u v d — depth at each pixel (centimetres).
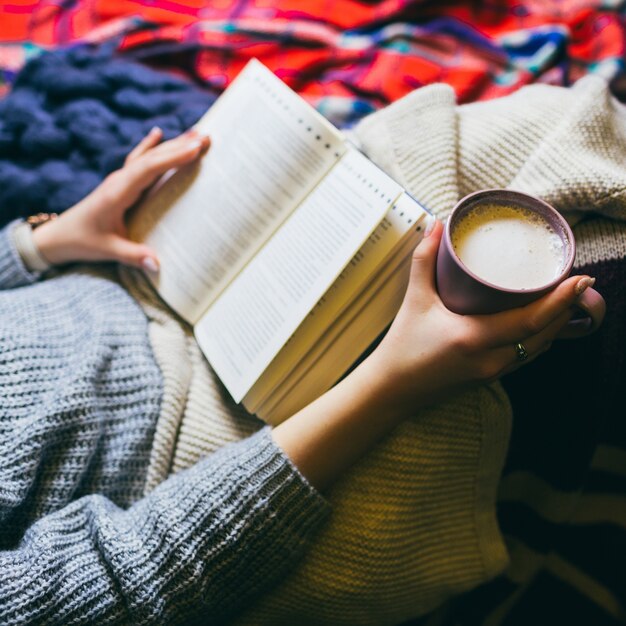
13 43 109
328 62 102
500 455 68
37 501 62
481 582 73
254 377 64
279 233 67
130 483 69
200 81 103
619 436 79
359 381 59
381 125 76
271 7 107
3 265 80
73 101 94
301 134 67
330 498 63
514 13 104
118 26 105
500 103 75
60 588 54
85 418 63
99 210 77
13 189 88
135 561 56
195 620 58
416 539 67
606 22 99
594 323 53
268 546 58
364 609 66
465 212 53
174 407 71
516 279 51
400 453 63
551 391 67
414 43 101
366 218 61
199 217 74
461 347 54
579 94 70
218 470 60
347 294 62
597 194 62
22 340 65
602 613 86
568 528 89
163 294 75
